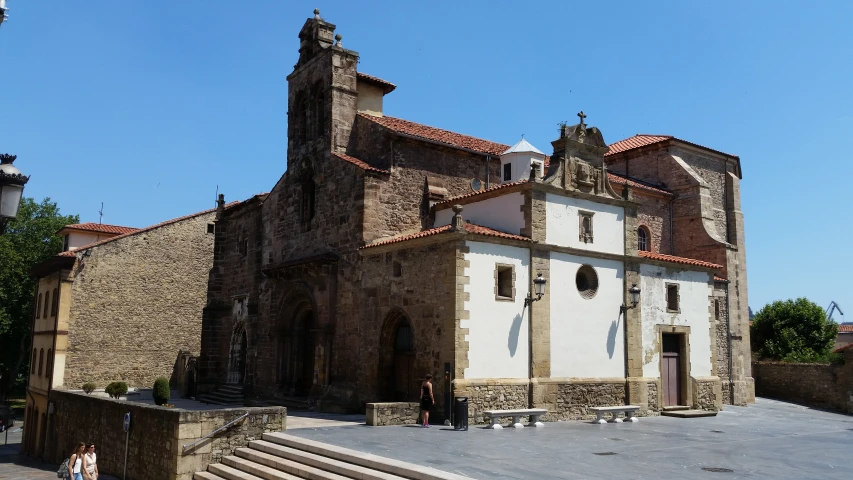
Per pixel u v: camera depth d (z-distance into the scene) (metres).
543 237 25.69
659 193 37.59
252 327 36.38
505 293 24.70
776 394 39.91
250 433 20.31
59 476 20.73
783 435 23.56
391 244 25.84
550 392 25.02
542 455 17.08
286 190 34.91
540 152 32.91
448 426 22.22
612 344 27.67
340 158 30.20
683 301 31.12
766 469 16.19
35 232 56.81
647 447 19.19
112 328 43.06
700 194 37.59
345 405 26.64
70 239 50.81
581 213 27.30
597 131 28.36
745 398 36.78
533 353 24.72
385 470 15.25
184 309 46.38
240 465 18.64
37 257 55.31
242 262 38.97
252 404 33.25
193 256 47.31
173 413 19.47
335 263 29.56
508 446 18.39
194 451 19.23
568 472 14.86
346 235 29.12
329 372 29.08
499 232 25.28
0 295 50.72
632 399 27.86
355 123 32.19
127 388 39.53
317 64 33.22
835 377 36.53
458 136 34.09
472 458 16.31
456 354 22.67
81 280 42.09
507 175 33.19
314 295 30.52
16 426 52.41
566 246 26.44
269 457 18.42
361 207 28.34
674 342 30.86
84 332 41.84
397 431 20.89
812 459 18.05
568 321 26.19
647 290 29.55
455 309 22.86
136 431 22.03
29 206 57.78
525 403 24.25
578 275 27.41
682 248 38.16
